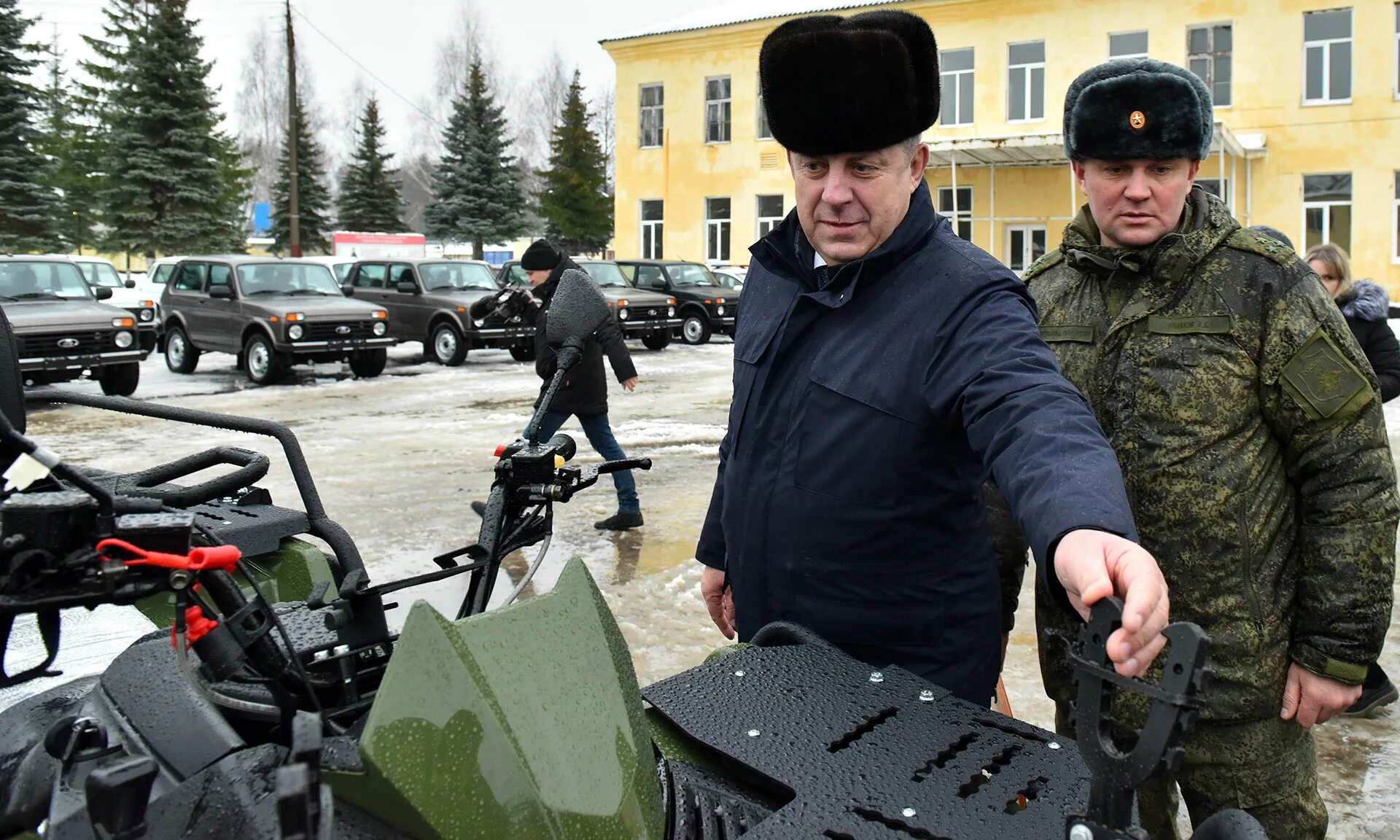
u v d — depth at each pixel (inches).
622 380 245.3
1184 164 80.1
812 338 76.8
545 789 43.8
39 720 63.4
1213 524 76.8
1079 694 42.5
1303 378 74.9
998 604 78.6
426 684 43.6
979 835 46.6
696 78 1158.3
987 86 1011.9
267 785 46.3
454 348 633.0
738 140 1143.0
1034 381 61.0
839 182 72.1
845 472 73.5
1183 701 38.0
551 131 1972.2
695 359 672.4
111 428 401.4
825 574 75.5
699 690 62.1
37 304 483.2
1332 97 913.5
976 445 63.4
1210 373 77.6
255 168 1585.9
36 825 56.3
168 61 1294.3
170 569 43.2
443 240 1642.5
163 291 610.2
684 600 194.9
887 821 48.2
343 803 44.3
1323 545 75.1
